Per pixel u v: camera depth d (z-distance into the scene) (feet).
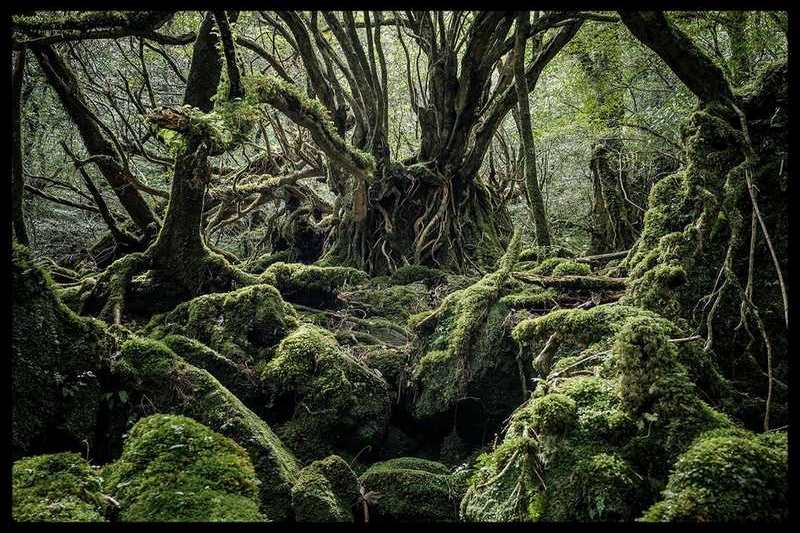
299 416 17.40
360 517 14.29
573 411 11.11
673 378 10.89
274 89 18.99
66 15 20.35
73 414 13.66
